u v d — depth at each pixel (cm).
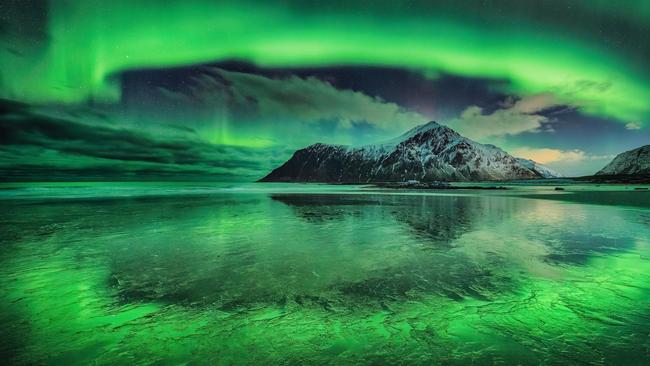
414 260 679
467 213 1549
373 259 685
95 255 720
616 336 359
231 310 429
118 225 1154
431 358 318
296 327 382
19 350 333
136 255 720
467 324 388
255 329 377
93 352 329
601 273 585
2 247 798
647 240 878
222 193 3378
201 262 662
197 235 966
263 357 320
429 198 2686
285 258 694
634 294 482
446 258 694
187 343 346
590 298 468
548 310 427
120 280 549
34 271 601
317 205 1977
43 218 1330
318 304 448
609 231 1022
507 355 322
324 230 1056
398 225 1160
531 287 514
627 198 2542
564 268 616
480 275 575
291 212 1578
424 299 466
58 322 396
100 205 1892
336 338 356
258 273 587
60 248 791
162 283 534
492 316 410
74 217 1364
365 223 1214
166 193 3212
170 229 1072
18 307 440
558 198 2605
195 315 414
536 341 349
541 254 727
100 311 427
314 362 311
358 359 316
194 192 3528
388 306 441
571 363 309
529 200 2400
